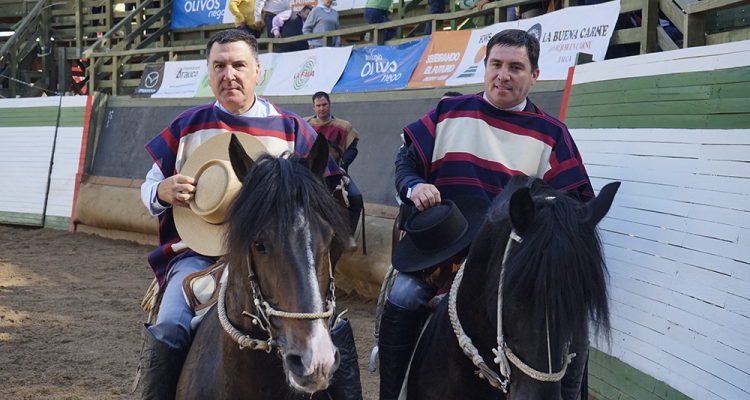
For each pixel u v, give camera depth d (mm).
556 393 2223
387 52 10242
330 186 3260
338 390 2867
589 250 2170
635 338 4473
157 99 12578
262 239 2152
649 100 4602
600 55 6938
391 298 3084
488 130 3197
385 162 9219
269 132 3205
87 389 5340
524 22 8086
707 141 4000
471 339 2654
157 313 3154
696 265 3945
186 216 2920
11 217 13477
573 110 5516
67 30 17859
